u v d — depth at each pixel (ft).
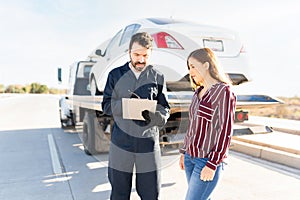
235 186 10.93
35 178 12.02
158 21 11.92
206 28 11.62
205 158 5.98
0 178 12.01
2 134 24.02
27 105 67.36
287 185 11.07
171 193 10.28
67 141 20.80
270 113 37.81
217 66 6.19
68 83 23.04
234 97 5.69
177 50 10.69
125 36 12.88
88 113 15.37
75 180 11.76
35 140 21.20
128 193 7.36
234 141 18.07
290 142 16.62
